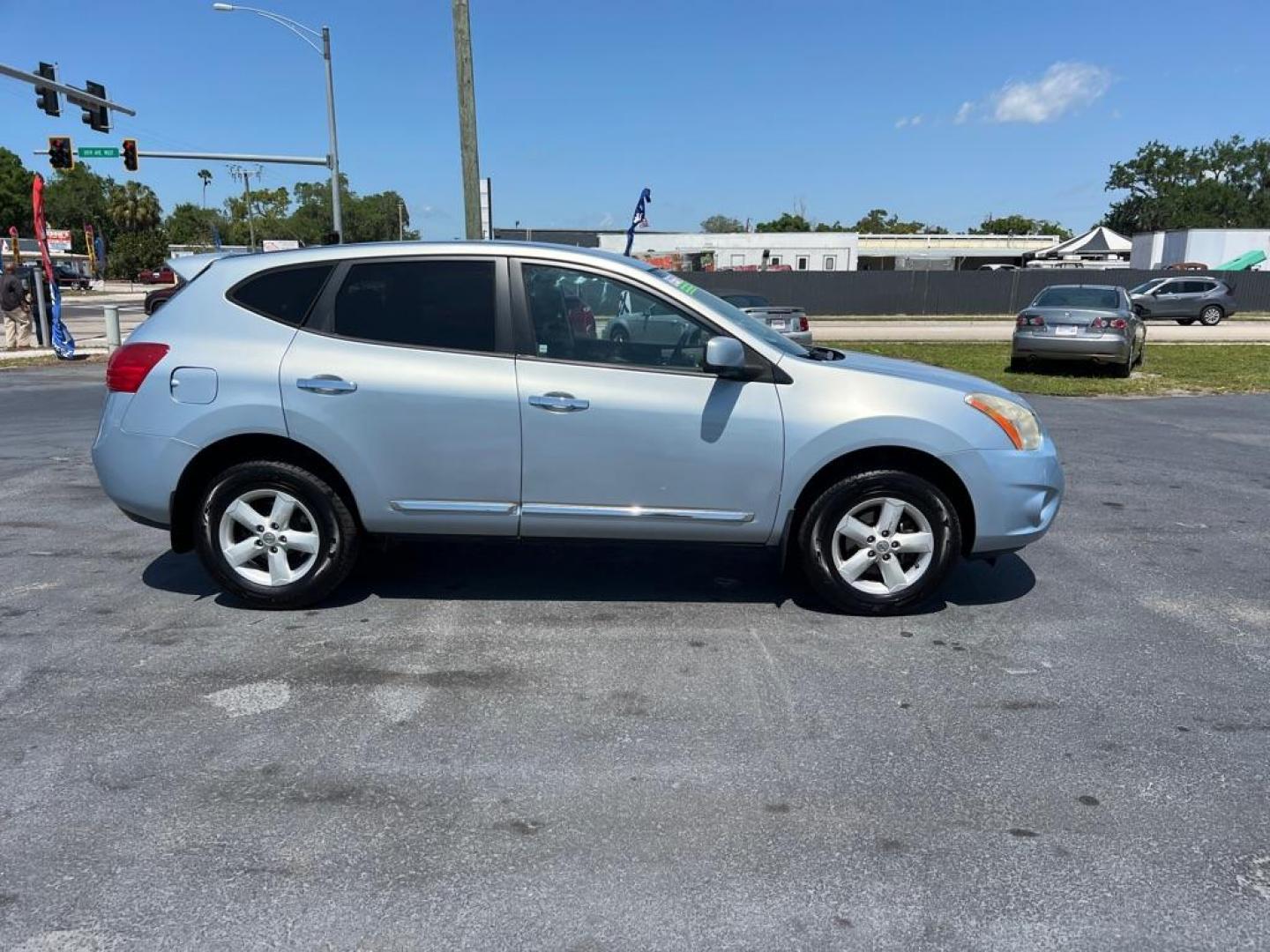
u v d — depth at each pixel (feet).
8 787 10.28
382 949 7.94
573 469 14.48
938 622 15.23
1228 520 21.71
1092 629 14.98
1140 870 9.01
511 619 15.26
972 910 8.45
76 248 322.14
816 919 8.33
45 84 79.20
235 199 362.94
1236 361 59.16
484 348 14.56
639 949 7.95
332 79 91.76
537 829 9.62
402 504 14.74
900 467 14.99
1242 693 12.77
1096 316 47.21
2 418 35.88
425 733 11.55
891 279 122.11
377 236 366.63
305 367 14.47
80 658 13.62
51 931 8.11
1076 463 28.02
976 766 10.87
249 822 9.71
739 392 14.43
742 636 14.60
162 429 14.65
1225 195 272.51
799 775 10.67
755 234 178.29
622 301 14.62
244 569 15.35
